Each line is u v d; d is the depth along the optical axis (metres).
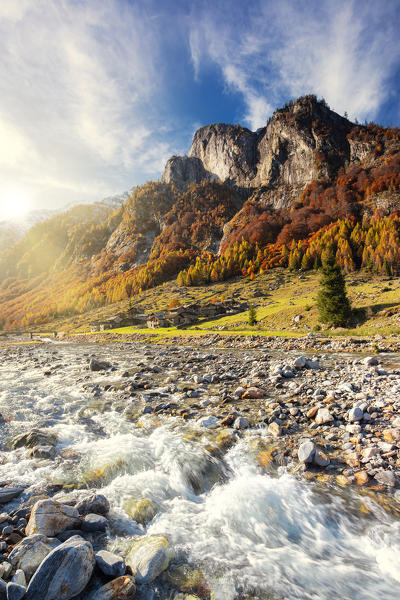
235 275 176.25
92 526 5.20
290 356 25.05
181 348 38.78
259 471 7.18
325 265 44.50
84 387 16.53
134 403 12.96
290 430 9.23
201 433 9.34
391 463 6.93
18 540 4.83
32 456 8.16
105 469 7.35
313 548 5.00
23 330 163.25
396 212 165.12
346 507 5.80
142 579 4.22
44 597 3.69
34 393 15.70
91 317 161.25
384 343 27.19
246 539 5.19
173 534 5.27
